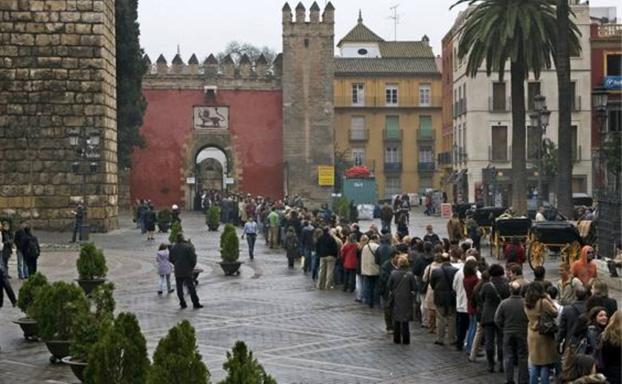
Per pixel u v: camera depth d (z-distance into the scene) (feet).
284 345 87.45
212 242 205.98
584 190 304.30
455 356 82.84
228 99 338.75
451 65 366.63
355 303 115.34
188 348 49.60
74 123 199.00
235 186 338.13
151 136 336.29
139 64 279.08
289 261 156.97
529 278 125.70
